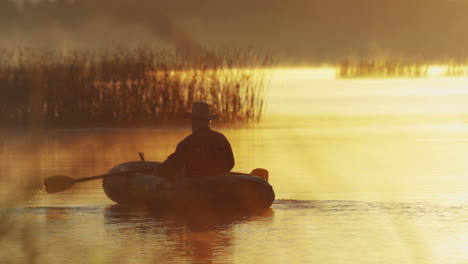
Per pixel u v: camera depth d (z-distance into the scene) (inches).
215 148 999.6
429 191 1160.8
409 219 888.9
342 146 1943.9
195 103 996.6
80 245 726.5
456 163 1569.9
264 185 970.1
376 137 2183.8
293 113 3038.9
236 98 2586.1
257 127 2488.9
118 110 2556.6
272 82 5374.0
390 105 3491.6
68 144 1993.1
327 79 5890.8
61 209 1004.6
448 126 2532.0
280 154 1761.8
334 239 760.3
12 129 2363.4
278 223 869.8
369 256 669.3
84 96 2546.8
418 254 675.4
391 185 1235.9
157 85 2564.0
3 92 2452.0
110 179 1072.8
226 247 718.5
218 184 957.2
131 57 2549.2
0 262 573.0
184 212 960.3
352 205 1010.7
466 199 1064.8
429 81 5511.8
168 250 704.4
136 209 1010.1
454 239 753.6
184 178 978.1
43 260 641.0
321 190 1179.9
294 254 679.7
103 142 2042.3
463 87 4758.9
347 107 3378.4
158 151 1823.3
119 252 693.3
